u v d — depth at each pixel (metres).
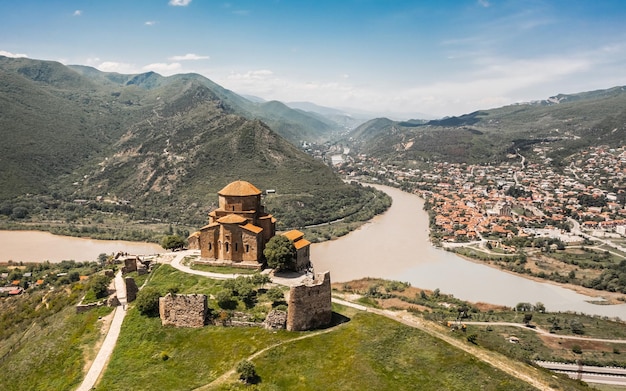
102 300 87.12
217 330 73.12
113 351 71.25
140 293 81.94
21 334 91.56
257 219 113.31
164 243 126.25
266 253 104.62
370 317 75.44
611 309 156.50
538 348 119.25
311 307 72.12
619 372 107.44
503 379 61.31
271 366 62.72
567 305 159.38
